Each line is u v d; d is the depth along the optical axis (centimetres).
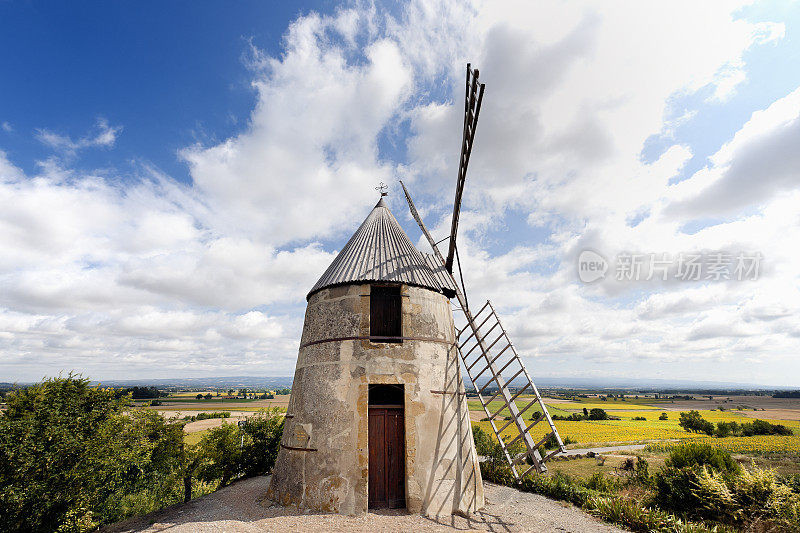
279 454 1309
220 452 1798
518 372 1369
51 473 1095
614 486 1895
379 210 1634
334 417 1183
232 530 994
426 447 1188
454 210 1689
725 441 5094
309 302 1447
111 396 1509
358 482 1123
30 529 1054
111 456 1330
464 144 1512
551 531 1118
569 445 4759
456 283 1680
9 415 1184
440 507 1152
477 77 1320
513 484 1686
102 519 1525
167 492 1867
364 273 1315
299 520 1057
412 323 1292
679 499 1448
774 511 1259
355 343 1243
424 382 1239
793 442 4850
